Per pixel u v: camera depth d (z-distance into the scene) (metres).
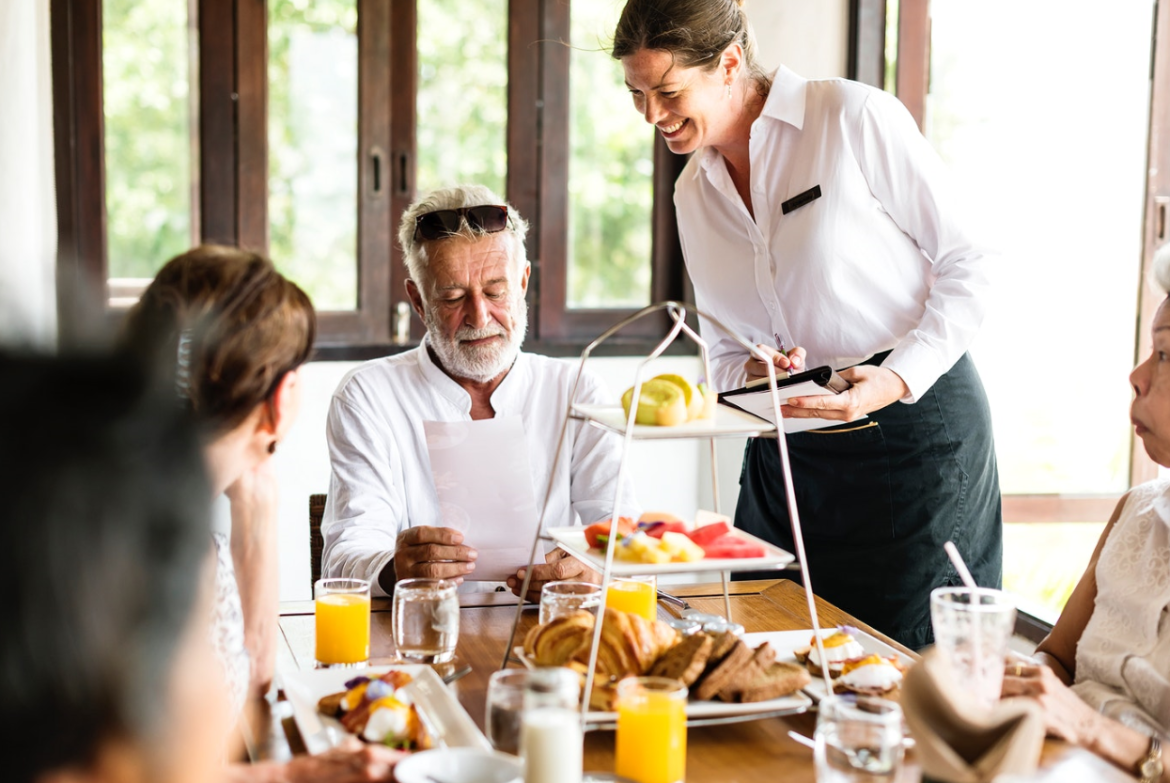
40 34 3.01
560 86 3.56
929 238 2.08
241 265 1.17
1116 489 2.83
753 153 2.10
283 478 3.37
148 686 0.42
